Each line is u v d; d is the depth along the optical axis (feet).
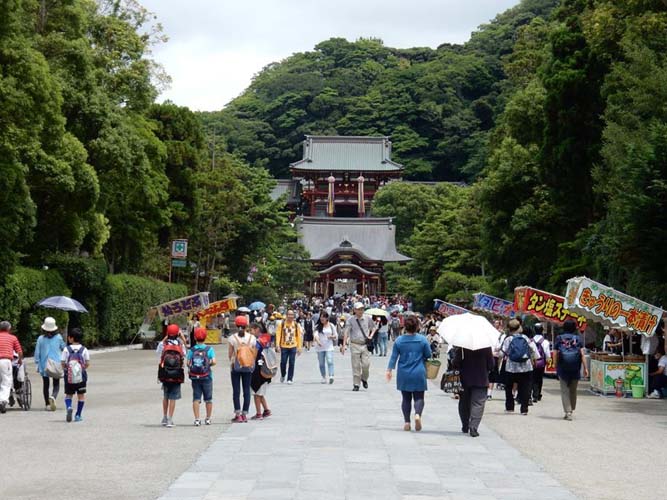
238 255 209.36
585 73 116.37
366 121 517.96
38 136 102.27
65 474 35.22
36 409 60.13
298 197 451.53
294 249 268.41
